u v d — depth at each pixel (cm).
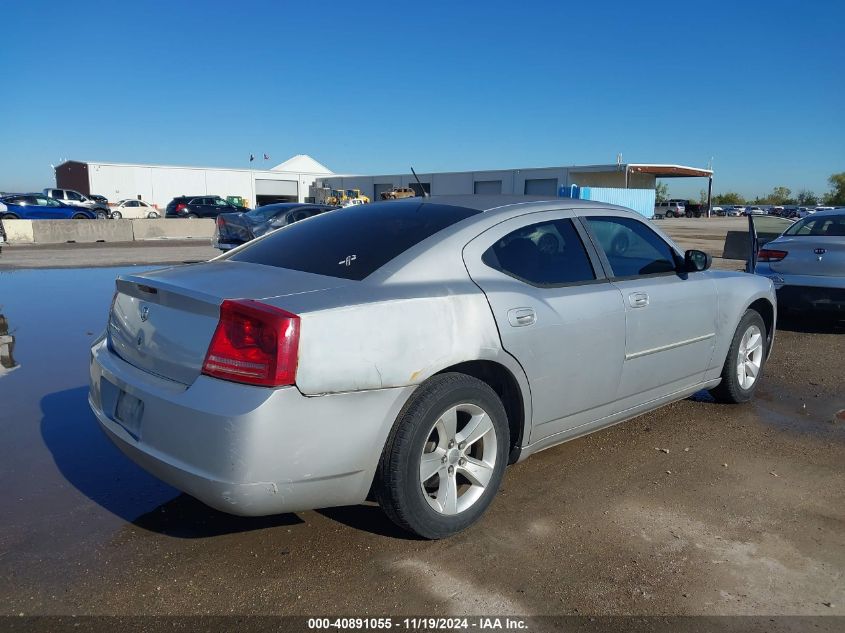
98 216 3856
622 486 372
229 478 250
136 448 278
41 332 755
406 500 288
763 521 334
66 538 312
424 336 285
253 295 271
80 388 542
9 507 341
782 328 865
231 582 278
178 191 5953
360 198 5303
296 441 256
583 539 314
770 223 1183
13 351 665
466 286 313
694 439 446
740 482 379
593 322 357
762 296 505
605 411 385
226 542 309
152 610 259
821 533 322
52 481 372
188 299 273
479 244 332
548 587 276
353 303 272
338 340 262
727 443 439
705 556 300
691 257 434
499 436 321
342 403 265
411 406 286
